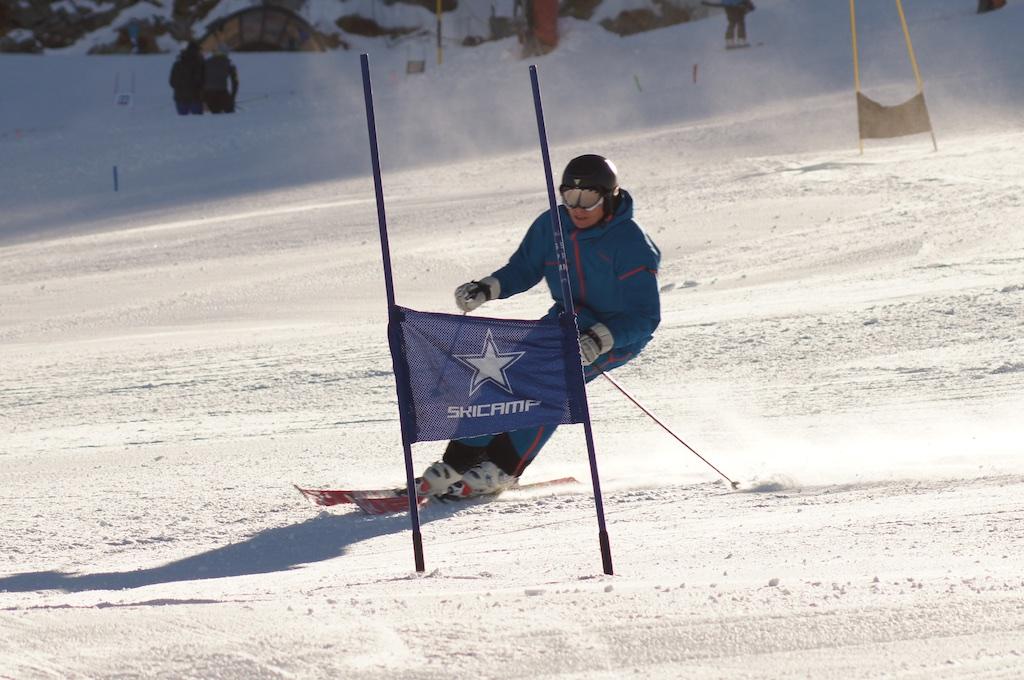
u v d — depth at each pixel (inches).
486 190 3083.2
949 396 914.7
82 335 1779.0
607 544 437.4
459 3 6791.3
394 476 810.2
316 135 4426.7
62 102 5649.6
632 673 257.9
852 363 1082.7
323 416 1065.5
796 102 4121.6
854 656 267.4
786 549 450.0
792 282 1659.7
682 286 1745.8
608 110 4434.1
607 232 681.0
